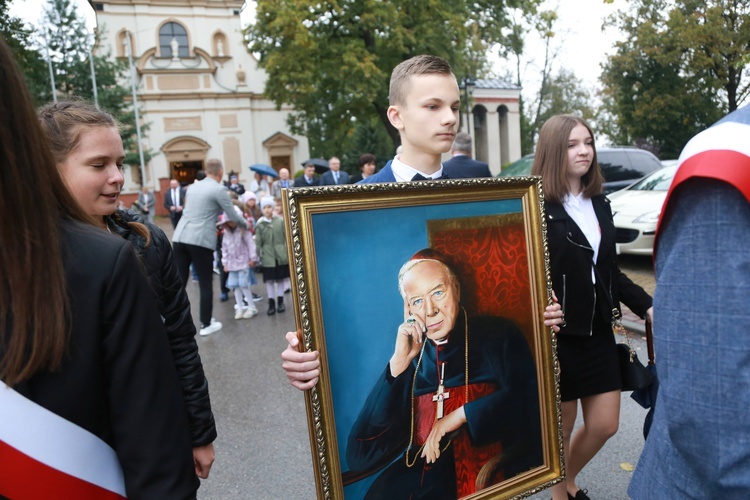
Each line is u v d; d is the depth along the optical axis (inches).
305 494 117.6
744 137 34.5
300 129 1054.4
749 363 33.1
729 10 837.2
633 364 91.0
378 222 56.9
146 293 42.6
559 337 88.9
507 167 474.0
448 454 59.8
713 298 33.9
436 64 70.8
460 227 61.8
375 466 56.0
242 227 268.5
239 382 188.4
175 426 43.3
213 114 1259.8
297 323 52.7
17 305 35.6
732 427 33.2
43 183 37.7
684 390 34.9
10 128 36.4
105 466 40.6
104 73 1079.0
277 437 144.6
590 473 117.7
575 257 88.0
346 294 55.1
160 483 41.5
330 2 731.4
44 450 37.3
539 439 66.0
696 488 37.4
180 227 244.8
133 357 40.6
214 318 290.0
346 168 1050.1
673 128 1112.8
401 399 57.4
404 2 766.5
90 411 39.3
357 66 730.8
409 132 73.2
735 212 33.7
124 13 1200.2
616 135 1331.2
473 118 1272.1
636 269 317.7
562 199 89.1
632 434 134.0
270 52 792.3
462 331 61.4
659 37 987.3
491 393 62.8
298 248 52.1
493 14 858.8
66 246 38.8
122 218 78.7
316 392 52.7
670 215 38.1
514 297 65.2
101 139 71.2
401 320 57.7
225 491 119.9
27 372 35.9
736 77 906.7
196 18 1236.5
